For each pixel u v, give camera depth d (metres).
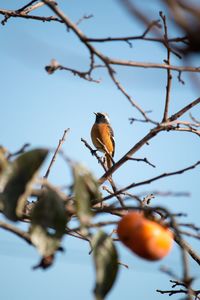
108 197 5.95
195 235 4.83
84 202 4.86
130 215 4.99
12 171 4.95
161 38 5.66
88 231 4.86
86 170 4.93
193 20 2.94
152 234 4.79
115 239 6.52
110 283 4.75
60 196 4.96
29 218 5.42
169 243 4.93
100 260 4.76
